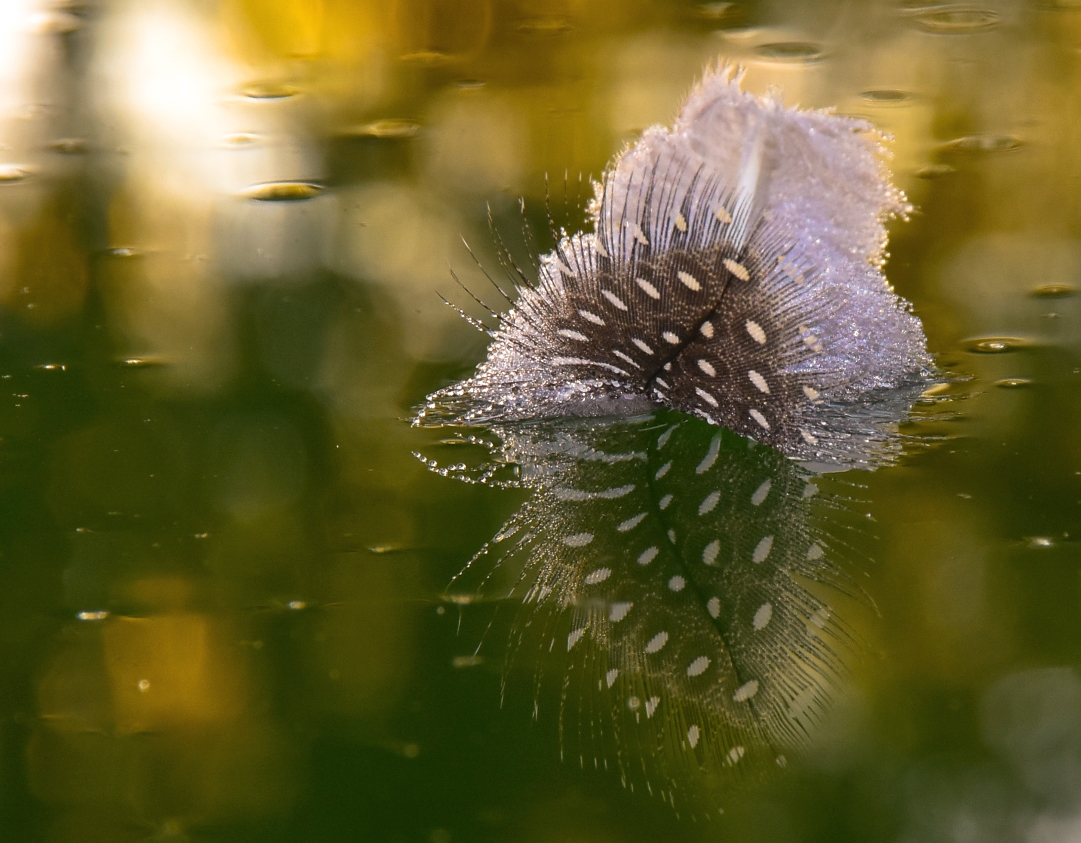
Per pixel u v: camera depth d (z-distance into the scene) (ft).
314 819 1.47
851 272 1.61
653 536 1.57
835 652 1.52
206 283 1.71
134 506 1.57
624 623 1.54
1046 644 1.52
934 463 1.59
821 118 1.60
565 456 1.61
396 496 1.58
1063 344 1.65
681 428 1.62
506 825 1.47
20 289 1.70
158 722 1.49
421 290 1.70
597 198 1.61
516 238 1.75
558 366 1.61
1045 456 1.59
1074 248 1.73
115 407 1.62
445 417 1.62
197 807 1.47
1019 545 1.55
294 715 1.50
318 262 1.73
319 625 1.53
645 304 1.59
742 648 1.53
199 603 1.53
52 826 1.47
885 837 1.47
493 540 1.57
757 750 1.49
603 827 1.47
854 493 1.58
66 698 1.50
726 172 1.58
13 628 1.52
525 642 1.53
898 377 1.63
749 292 1.58
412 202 1.79
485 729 1.50
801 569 1.55
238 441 1.61
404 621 1.53
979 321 1.67
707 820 1.47
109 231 1.76
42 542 1.55
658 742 1.50
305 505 1.58
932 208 1.77
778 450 1.61
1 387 1.63
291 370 1.65
